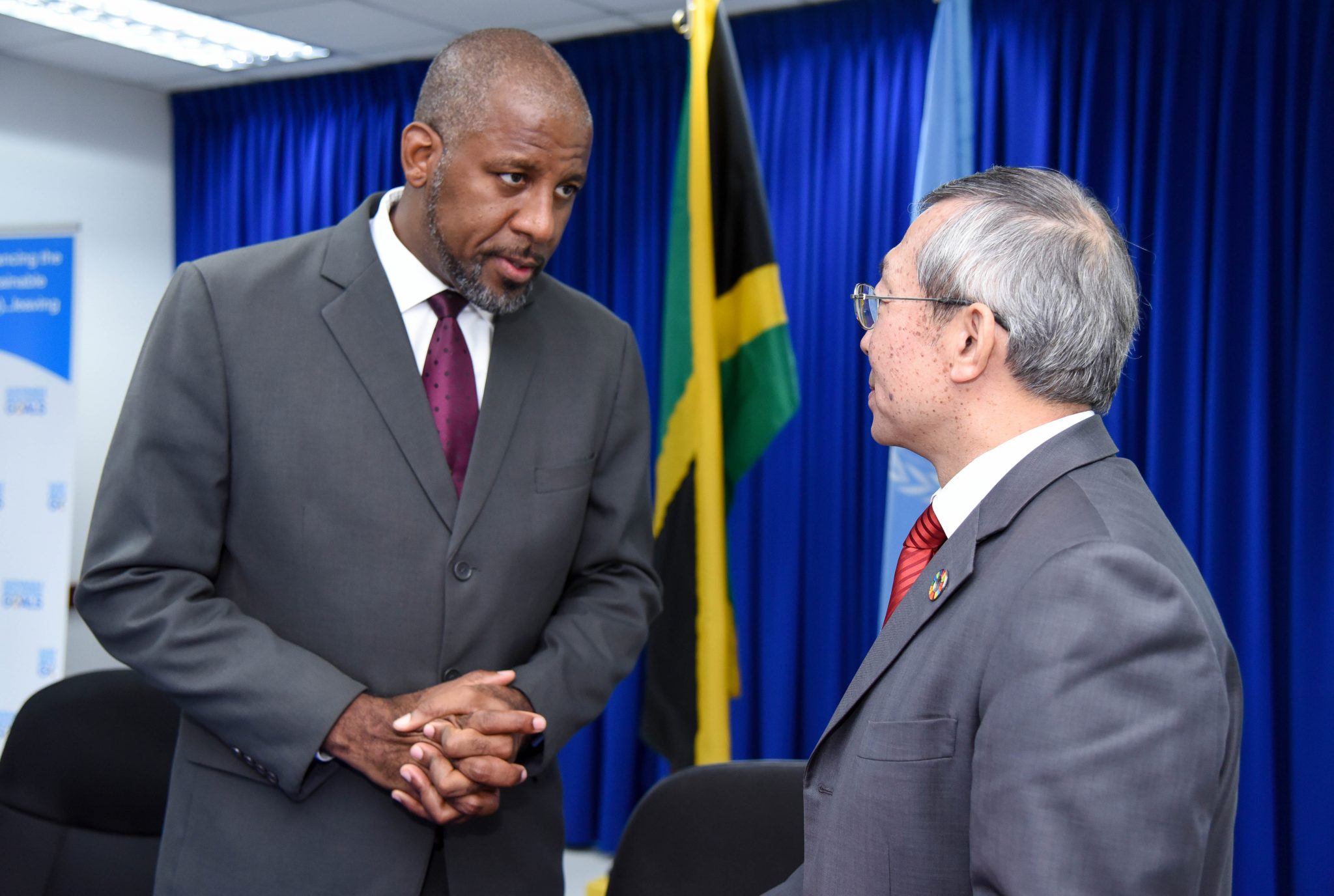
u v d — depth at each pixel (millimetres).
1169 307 3191
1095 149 3344
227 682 1308
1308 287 2949
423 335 1494
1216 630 880
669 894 1403
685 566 2535
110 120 4766
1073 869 770
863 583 3631
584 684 1451
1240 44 3105
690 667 2523
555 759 1581
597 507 1603
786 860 1382
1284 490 3055
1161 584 812
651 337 3941
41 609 3492
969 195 1001
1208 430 3105
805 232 3740
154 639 1335
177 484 1380
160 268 4984
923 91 3592
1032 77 3383
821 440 3686
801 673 3725
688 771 1450
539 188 1361
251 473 1394
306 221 4688
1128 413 3258
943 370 987
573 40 4086
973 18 3441
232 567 1445
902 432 1042
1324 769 2922
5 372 3535
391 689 1389
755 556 3777
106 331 4781
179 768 1442
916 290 1002
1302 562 2949
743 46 3848
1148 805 773
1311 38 3023
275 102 4746
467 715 1308
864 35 3682
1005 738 822
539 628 1521
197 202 4957
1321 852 2922
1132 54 3291
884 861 910
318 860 1367
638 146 3975
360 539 1390
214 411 1387
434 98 1382
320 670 1334
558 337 1579
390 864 1375
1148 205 3268
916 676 932
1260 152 3053
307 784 1349
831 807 972
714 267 2574
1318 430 2938
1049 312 944
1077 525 877
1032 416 979
